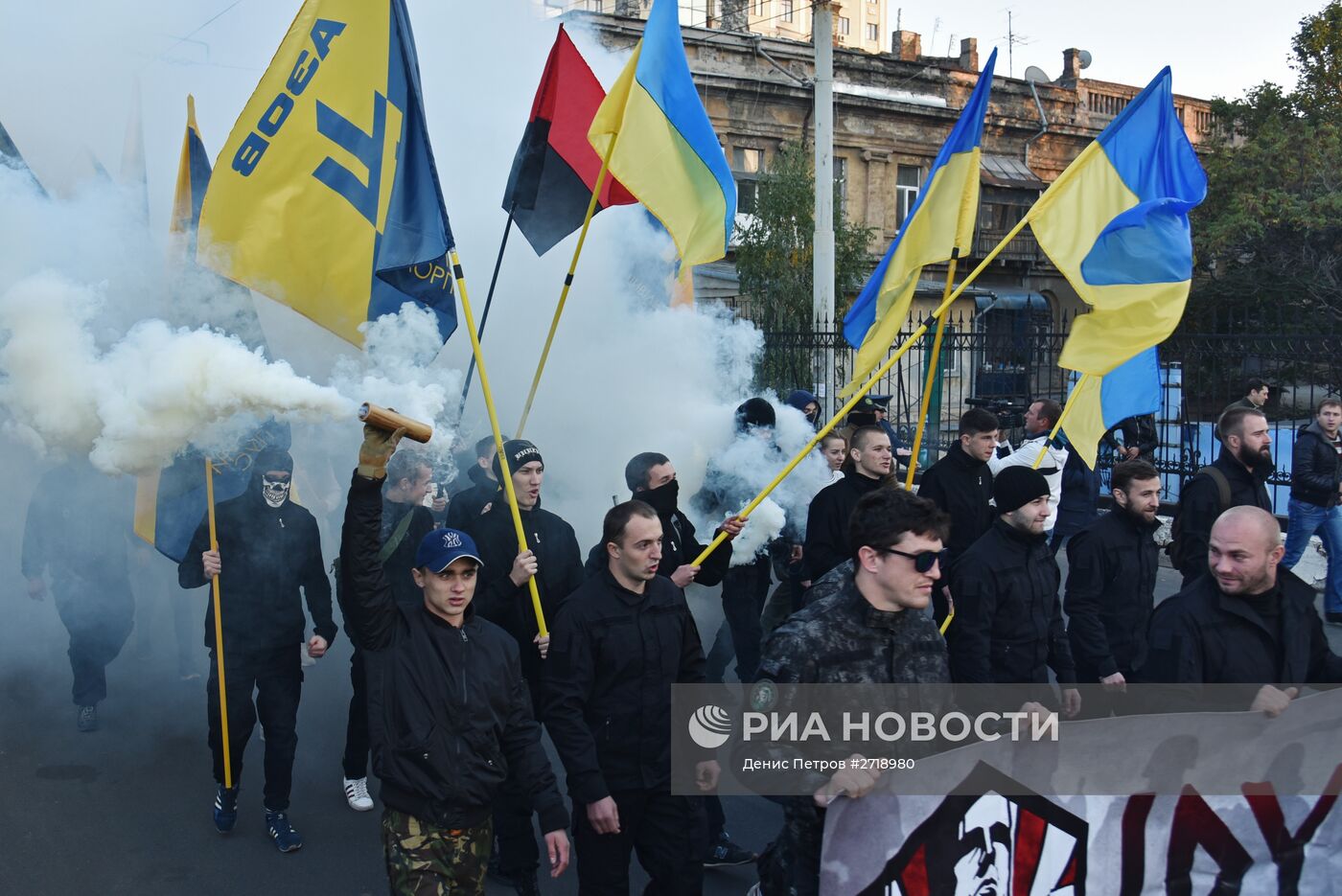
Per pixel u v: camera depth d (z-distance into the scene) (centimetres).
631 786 379
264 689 499
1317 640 399
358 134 493
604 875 377
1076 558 510
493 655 358
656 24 526
